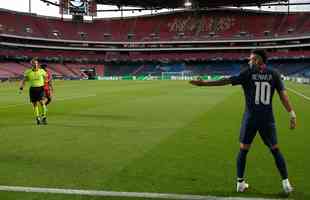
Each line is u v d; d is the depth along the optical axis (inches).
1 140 502.0
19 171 344.5
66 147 455.5
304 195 278.8
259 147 452.8
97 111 868.0
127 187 297.1
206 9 4579.2
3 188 293.6
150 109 915.4
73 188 294.2
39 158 397.1
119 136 535.5
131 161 384.2
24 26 4215.1
